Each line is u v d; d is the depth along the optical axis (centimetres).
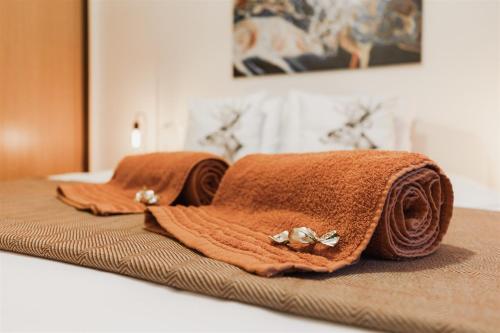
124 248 66
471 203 134
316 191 74
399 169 66
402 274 59
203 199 120
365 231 63
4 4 239
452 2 212
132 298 52
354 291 50
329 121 196
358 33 229
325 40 237
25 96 253
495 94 206
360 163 71
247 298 50
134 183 137
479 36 208
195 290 53
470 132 211
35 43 259
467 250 75
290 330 44
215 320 46
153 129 290
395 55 222
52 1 271
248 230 78
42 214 99
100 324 45
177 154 131
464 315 43
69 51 286
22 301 51
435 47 216
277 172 86
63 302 51
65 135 284
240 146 207
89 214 103
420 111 220
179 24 279
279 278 54
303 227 67
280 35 247
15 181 183
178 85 281
